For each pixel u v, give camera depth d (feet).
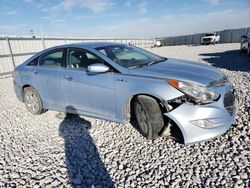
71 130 13.20
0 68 39.42
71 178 8.79
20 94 16.65
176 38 153.48
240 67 29.76
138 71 10.44
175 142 10.48
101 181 8.46
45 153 10.87
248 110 13.32
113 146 10.91
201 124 9.08
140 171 8.80
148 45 135.54
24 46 44.32
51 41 52.16
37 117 15.94
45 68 14.35
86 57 12.32
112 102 11.21
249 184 7.45
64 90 13.21
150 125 10.08
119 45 13.82
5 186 8.61
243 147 9.57
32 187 8.45
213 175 8.09
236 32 112.37
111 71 11.12
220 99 9.31
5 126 15.01
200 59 43.39
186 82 9.24
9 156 10.91
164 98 9.36
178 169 8.64
